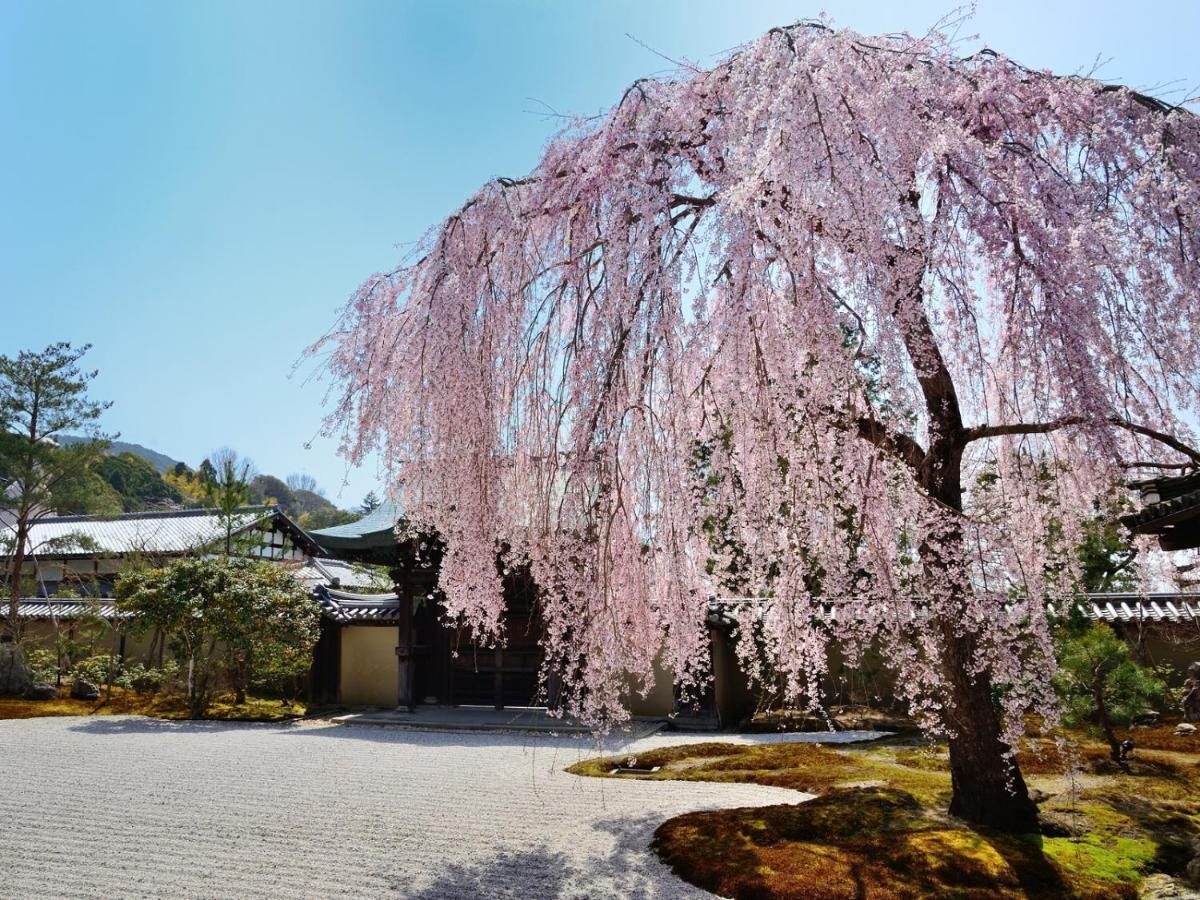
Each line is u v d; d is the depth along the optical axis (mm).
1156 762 7492
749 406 4012
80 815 6715
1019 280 3973
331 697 15445
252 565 14961
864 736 10789
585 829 6051
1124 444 4125
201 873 5121
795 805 6215
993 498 4824
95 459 19234
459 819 6477
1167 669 10766
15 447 17812
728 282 3979
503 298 4594
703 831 5629
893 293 3551
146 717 13938
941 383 4848
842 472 3832
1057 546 4500
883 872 4562
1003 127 4480
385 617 15023
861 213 3449
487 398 4430
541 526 4551
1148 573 5379
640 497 4574
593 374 3957
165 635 16922
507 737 11625
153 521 26141
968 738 5336
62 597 20703
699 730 12133
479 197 4695
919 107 3996
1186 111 4141
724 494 4391
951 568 3951
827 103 3654
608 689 4297
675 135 4363
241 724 13266
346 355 4918
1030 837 5027
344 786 7930
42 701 15383
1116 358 3711
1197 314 3836
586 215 4570
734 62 4312
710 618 11477
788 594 4039
